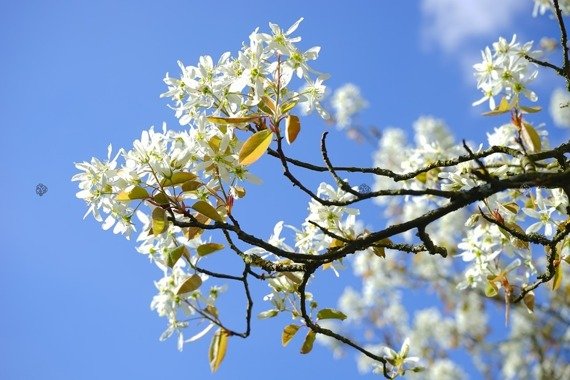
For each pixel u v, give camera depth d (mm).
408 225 1246
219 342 1328
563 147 1300
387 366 1376
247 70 1318
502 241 1429
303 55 1321
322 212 1362
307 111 1328
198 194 1328
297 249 1370
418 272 3102
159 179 1293
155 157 1303
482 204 1443
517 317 2961
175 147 1329
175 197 1288
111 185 1315
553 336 2848
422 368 1354
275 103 1293
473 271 1455
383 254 1311
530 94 1454
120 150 1317
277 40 1319
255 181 1316
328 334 1317
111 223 1333
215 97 1348
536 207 1430
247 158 1278
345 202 1251
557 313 2742
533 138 1304
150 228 1310
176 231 1358
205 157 1320
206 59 1354
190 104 1350
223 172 1312
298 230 1377
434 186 1646
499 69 1462
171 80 1374
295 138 1282
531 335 2814
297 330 1342
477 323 3109
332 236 1266
